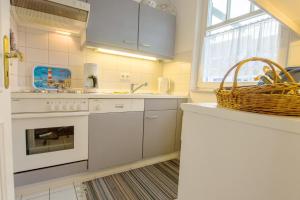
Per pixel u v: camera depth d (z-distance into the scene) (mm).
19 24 1527
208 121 612
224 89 659
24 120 1184
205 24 2029
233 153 531
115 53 2043
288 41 1248
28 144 1229
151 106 1790
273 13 821
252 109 525
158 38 2096
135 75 2264
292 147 404
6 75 710
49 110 1259
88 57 1904
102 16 1662
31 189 1288
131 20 1853
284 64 1270
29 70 1598
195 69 2119
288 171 412
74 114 1338
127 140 1646
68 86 1779
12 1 1214
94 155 1468
